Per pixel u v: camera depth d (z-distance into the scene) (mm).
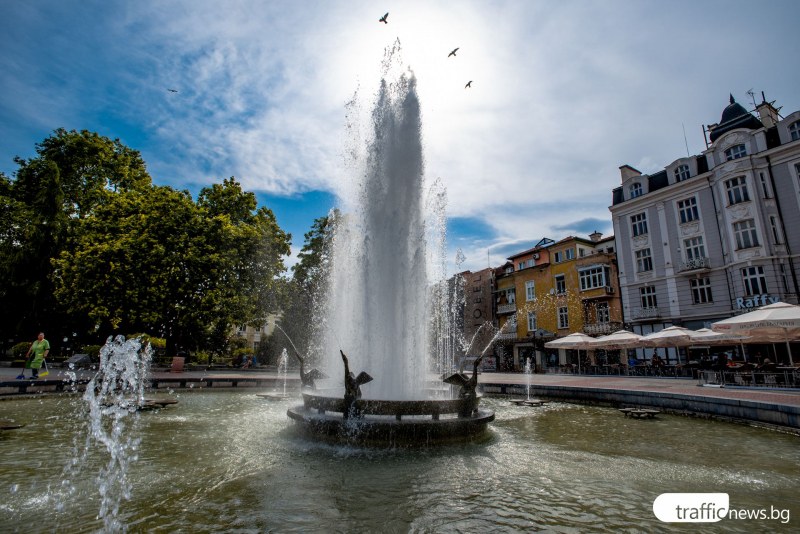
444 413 7066
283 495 4449
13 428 7430
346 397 6875
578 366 31453
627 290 32844
